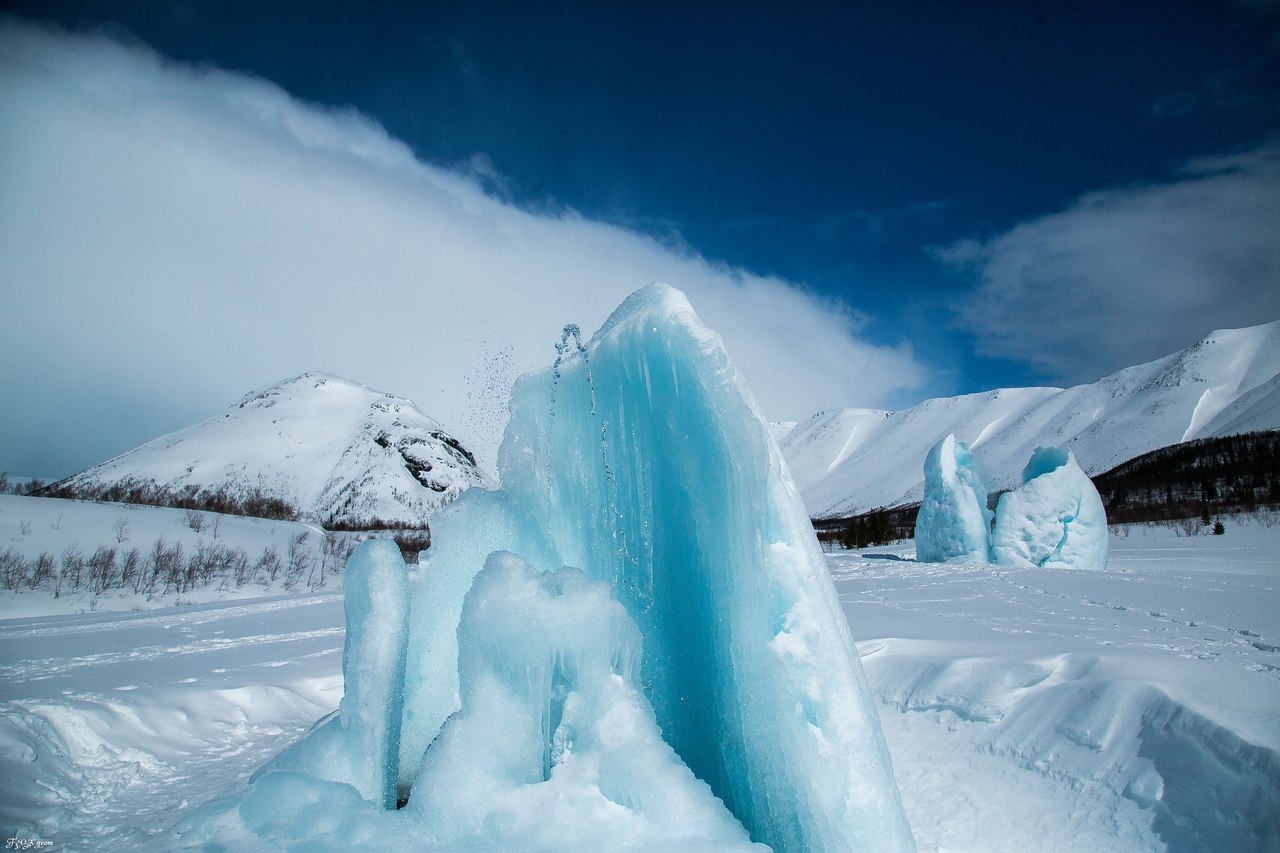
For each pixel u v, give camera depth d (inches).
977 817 195.0
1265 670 259.8
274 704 351.6
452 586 225.5
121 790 251.8
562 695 166.4
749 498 156.3
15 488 2223.2
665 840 141.3
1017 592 585.6
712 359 162.4
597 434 201.2
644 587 187.2
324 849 151.9
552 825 144.9
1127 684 223.0
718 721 167.0
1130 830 176.4
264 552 1561.3
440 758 160.9
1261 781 166.4
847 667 151.9
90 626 690.2
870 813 141.9
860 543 1902.1
